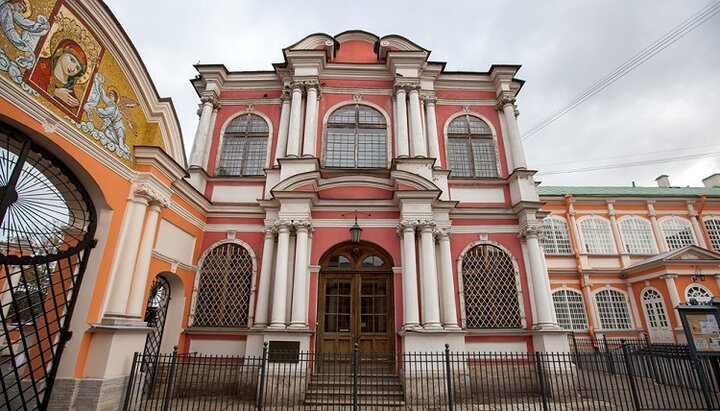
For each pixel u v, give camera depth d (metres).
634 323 19.59
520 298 10.65
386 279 10.51
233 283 10.59
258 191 11.57
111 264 7.10
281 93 12.99
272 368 8.81
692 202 22.17
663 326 18.36
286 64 12.79
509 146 12.52
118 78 7.45
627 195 21.88
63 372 6.24
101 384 6.34
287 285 9.96
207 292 10.48
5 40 5.23
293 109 11.94
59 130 5.99
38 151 6.03
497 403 8.79
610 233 21.41
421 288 9.93
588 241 21.25
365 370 9.65
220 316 10.27
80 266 6.72
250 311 10.17
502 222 11.46
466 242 11.24
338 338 10.02
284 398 8.57
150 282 8.30
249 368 9.20
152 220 8.09
